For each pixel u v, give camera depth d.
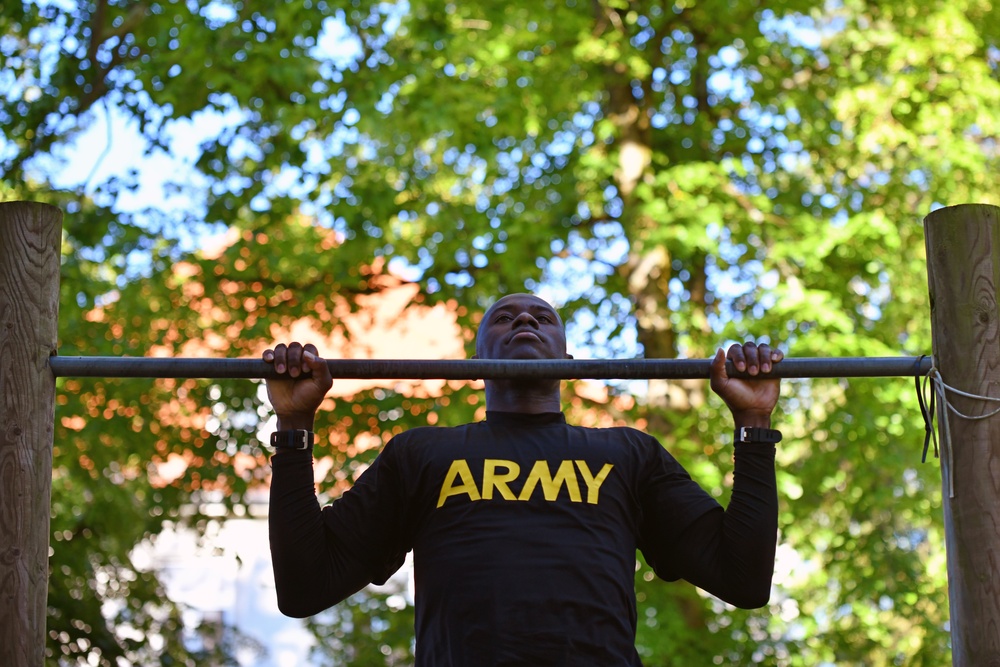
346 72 9.65
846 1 11.23
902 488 10.55
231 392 10.12
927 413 3.50
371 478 3.39
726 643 9.74
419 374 3.31
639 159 10.84
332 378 3.33
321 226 10.57
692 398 10.46
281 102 9.45
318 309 10.86
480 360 3.31
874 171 11.27
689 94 11.70
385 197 10.09
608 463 3.31
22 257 3.38
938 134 10.26
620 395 10.62
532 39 10.69
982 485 3.33
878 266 10.46
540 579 3.08
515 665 3.00
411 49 9.87
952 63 10.42
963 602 3.32
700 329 10.75
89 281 9.63
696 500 3.39
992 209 3.46
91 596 10.30
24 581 3.25
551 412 3.46
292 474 3.27
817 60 11.38
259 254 10.47
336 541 3.32
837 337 9.47
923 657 10.34
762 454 3.36
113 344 10.00
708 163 10.30
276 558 3.23
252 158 9.99
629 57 10.40
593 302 11.32
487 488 3.21
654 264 10.79
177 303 10.51
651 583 9.63
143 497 10.73
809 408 10.66
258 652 11.45
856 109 10.17
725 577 3.31
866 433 9.95
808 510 10.60
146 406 10.02
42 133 9.75
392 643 10.23
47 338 3.38
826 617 11.26
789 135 11.27
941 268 3.46
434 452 3.32
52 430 3.39
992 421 3.36
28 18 9.66
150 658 10.44
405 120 9.59
